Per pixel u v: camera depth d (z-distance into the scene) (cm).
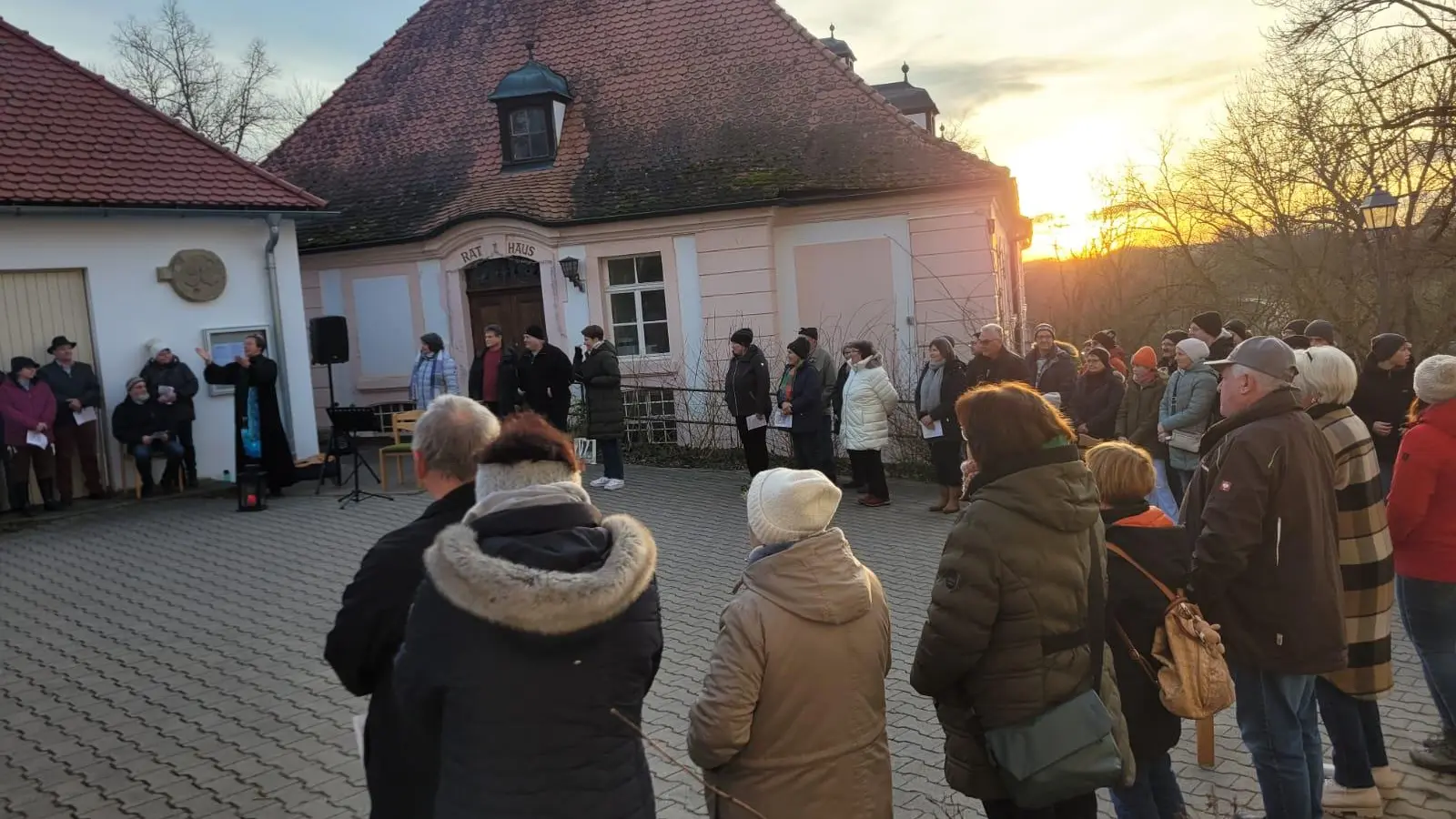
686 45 1764
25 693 592
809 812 280
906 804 440
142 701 576
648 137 1664
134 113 1306
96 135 1241
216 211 1263
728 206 1485
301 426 1385
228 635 690
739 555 890
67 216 1157
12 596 802
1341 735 404
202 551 934
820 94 1625
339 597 773
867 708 290
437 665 226
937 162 1484
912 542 921
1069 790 285
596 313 1586
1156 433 895
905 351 1491
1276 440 351
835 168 1515
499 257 1630
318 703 566
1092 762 284
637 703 241
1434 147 2050
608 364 1188
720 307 1530
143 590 810
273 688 591
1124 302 3462
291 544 952
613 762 232
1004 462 297
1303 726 370
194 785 469
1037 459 296
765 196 1477
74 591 812
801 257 1523
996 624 294
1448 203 2109
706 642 658
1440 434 414
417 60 1962
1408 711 517
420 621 231
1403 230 2198
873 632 293
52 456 1105
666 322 1573
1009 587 290
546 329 1622
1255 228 2709
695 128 1648
